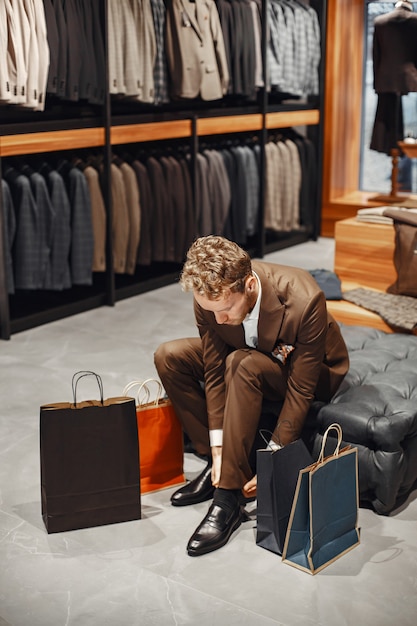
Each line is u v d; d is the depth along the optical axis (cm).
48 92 476
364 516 272
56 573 241
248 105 676
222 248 233
